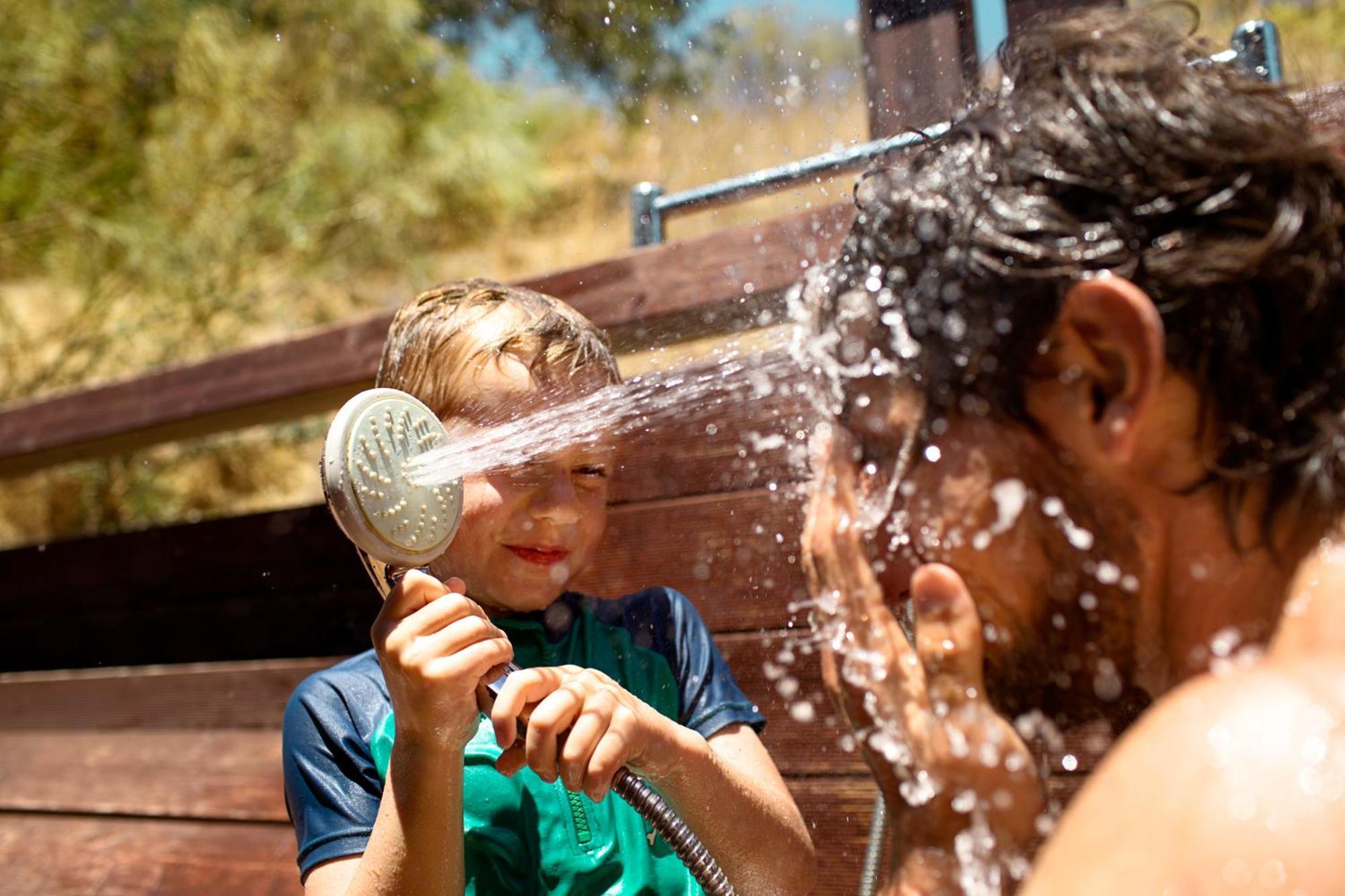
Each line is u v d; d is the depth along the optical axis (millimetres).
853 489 881
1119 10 883
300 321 6660
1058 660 795
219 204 6348
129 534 3047
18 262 6652
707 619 1794
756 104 2822
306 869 1289
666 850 1339
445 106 7012
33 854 2305
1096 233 729
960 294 759
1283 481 728
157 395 3115
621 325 2172
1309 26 3170
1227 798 586
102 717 2713
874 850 1299
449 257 7277
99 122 6477
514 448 1356
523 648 1411
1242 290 716
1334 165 765
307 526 2750
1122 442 704
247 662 2773
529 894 1277
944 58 1965
